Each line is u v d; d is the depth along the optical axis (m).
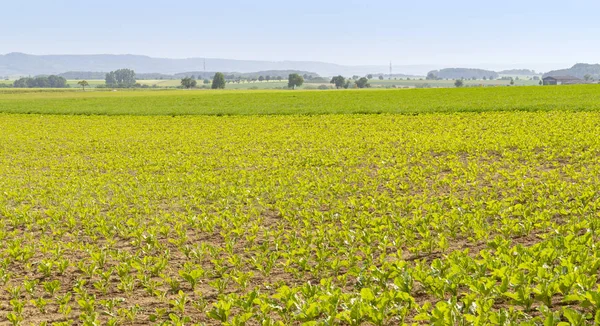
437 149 22.59
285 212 12.73
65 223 12.66
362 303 6.07
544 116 33.88
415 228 10.47
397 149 23.17
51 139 34.34
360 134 30.03
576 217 10.21
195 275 8.08
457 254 7.91
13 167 23.44
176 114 50.00
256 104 57.53
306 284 6.96
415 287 7.40
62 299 7.62
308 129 33.94
